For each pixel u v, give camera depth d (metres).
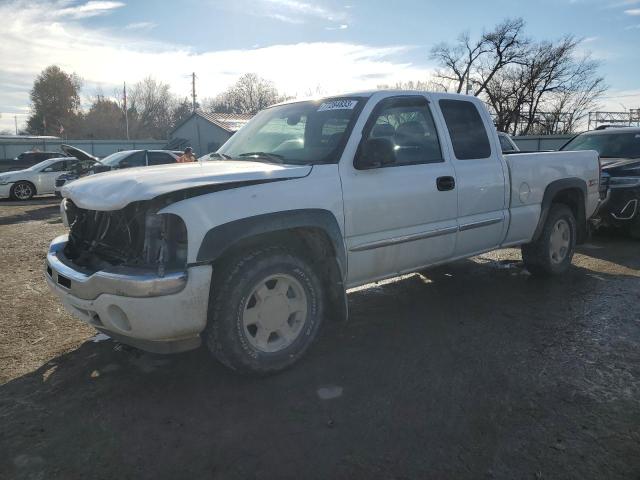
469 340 4.05
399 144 4.16
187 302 2.97
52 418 3.02
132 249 3.19
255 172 3.36
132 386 3.38
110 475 2.51
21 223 11.91
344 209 3.68
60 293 3.42
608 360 3.65
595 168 6.04
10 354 3.94
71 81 83.62
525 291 5.33
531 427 2.83
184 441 2.77
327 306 3.85
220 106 81.25
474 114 4.84
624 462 2.52
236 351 3.24
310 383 3.38
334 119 4.03
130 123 78.19
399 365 3.63
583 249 7.41
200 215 3.02
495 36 43.97
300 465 2.55
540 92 46.22
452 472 2.48
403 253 4.15
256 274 3.26
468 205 4.58
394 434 2.79
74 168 17.02
